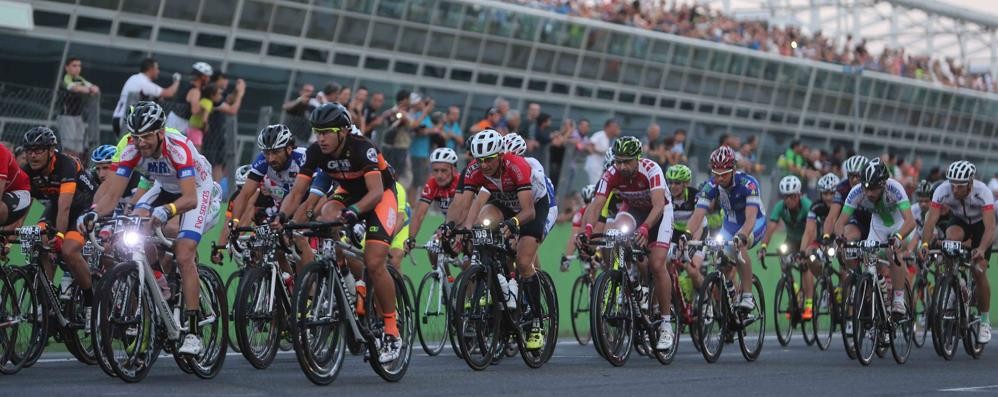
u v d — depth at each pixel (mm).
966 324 25297
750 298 23594
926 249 25250
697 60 47938
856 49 61156
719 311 22938
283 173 20422
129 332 16625
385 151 31469
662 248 21625
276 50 37125
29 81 32531
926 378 20281
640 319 21562
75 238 18578
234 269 27641
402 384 17312
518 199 20141
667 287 21656
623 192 22234
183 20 35281
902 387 18625
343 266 18047
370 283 17500
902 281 23656
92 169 21625
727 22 52750
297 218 18719
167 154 17344
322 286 16625
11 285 17453
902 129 59125
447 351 24500
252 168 20266
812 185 42500
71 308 19047
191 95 27828
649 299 22156
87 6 33344
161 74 35281
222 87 28672
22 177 18953
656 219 21250
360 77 39094
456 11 40625
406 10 39500
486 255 19453
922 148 60719
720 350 23062
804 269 28766
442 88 41000
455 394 16219
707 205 24875
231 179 29000
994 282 39812
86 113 27266
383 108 39969
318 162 17172
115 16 34031
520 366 20641
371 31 38906
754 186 24875
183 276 17281
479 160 19406
